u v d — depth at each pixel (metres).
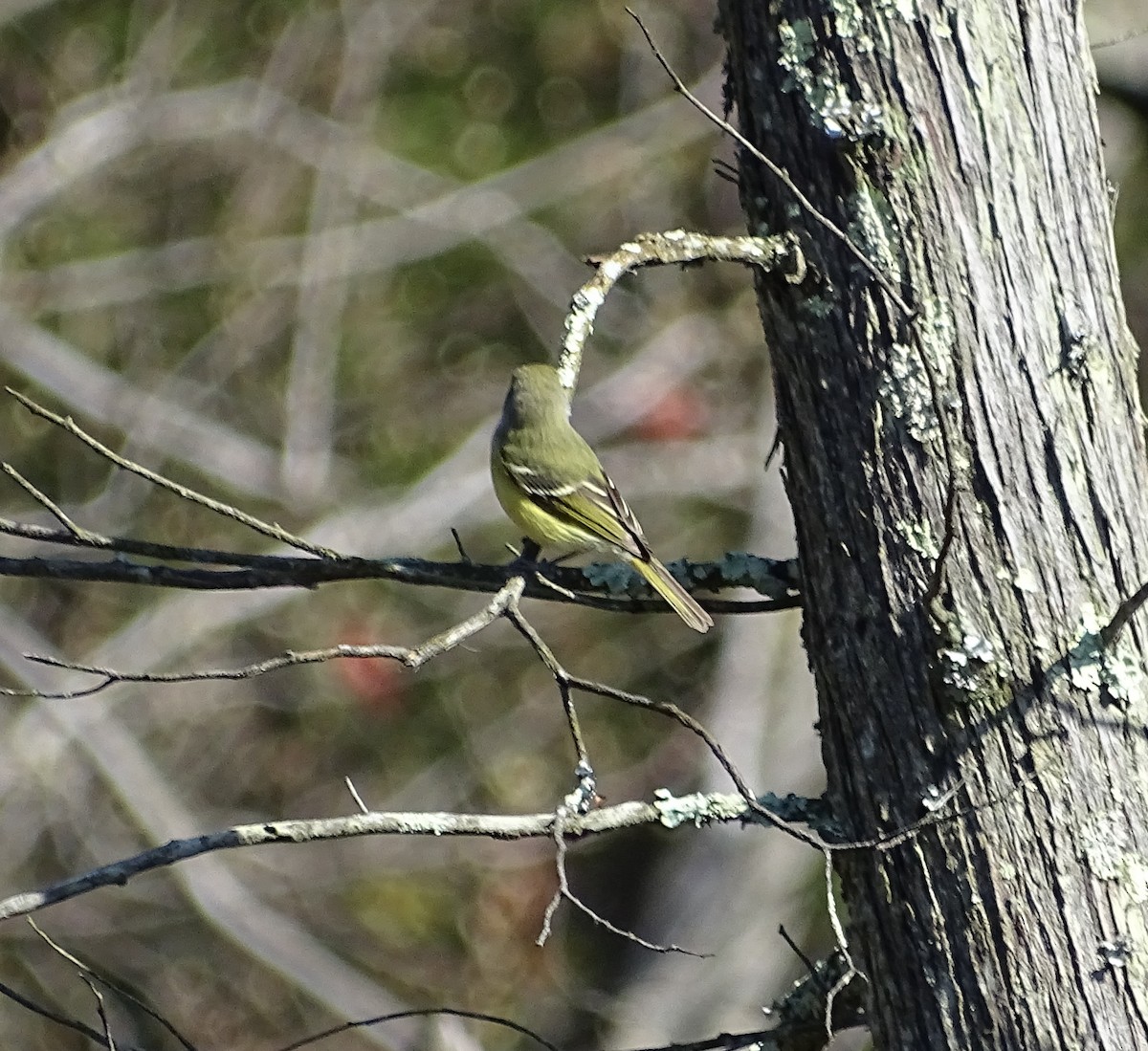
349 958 15.82
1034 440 4.94
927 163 4.98
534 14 19.23
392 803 16.41
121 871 5.05
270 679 16.27
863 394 5.04
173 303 17.73
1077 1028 4.79
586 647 17.17
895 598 5.00
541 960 16.05
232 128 17.50
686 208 18.80
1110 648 4.88
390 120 18.91
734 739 16.47
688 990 15.86
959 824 4.91
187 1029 15.15
